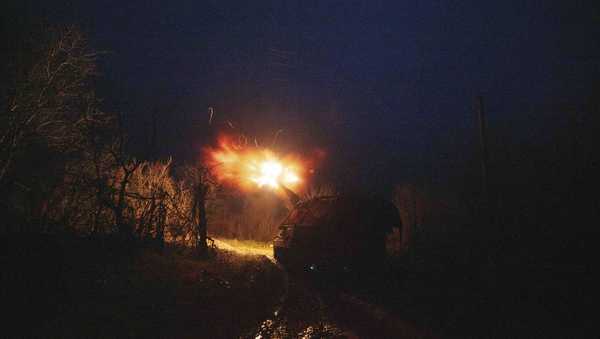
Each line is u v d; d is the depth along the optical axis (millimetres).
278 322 10844
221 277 15250
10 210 14859
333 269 18359
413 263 21297
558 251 18875
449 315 11938
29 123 15484
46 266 10836
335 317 11422
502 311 12469
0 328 9125
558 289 15000
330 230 18797
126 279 13211
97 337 9188
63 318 9938
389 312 11906
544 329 10875
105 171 16938
